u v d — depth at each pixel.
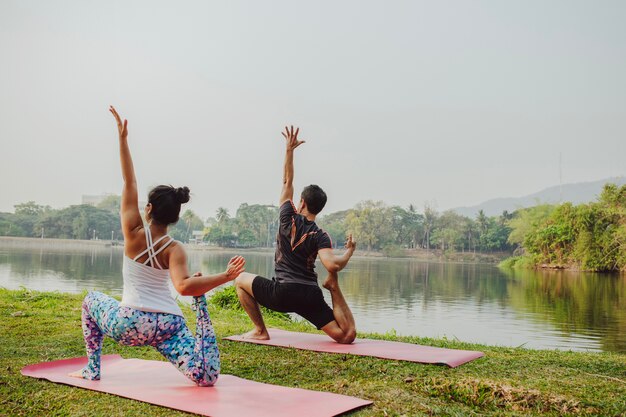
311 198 4.85
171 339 3.44
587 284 37.47
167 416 2.95
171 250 3.37
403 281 39.88
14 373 3.71
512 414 3.14
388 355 4.35
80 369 3.86
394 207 139.88
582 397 3.32
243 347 4.69
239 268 3.35
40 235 131.38
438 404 3.29
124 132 3.47
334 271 4.69
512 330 14.71
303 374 3.85
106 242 126.25
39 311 6.68
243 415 2.89
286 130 5.02
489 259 119.00
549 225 61.56
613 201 53.75
